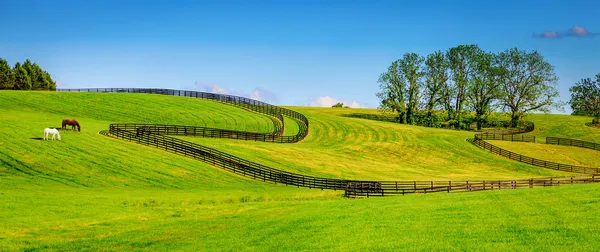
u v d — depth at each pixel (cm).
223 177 4988
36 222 2822
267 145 6969
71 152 5122
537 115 12862
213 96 10400
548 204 2922
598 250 1869
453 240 2117
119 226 2827
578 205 2833
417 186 5072
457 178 6141
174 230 2702
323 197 4156
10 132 5656
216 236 2469
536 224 2356
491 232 2236
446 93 10525
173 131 6819
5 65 13588
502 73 10388
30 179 4228
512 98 10406
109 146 5525
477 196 3497
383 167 6606
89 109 8569
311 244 2147
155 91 10625
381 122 10444
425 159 7338
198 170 5106
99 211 3206
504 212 2727
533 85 10238
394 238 2192
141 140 5906
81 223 2872
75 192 3866
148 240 2459
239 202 3800
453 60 10575
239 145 6669
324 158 6688
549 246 1952
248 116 9119
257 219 2934
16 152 4919
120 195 3841
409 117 10631
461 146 8206
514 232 2216
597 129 10831
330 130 8969
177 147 5666
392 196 3953
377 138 8544
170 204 3584
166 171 4925
